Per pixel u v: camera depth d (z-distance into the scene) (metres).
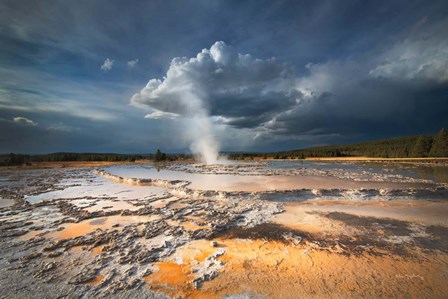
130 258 10.50
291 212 16.89
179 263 10.18
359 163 61.75
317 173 36.44
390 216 15.77
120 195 24.31
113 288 8.50
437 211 16.70
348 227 13.90
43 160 85.94
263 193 20.55
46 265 10.05
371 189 21.03
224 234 13.21
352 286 8.38
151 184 30.33
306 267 9.64
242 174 37.00
